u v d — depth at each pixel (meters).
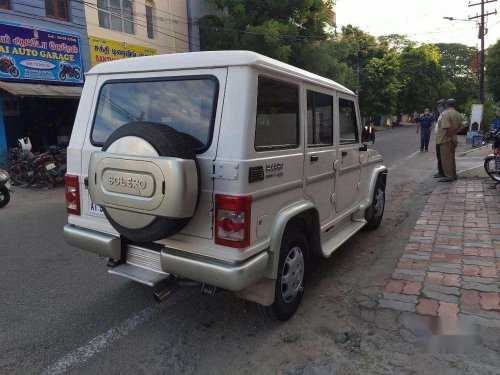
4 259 5.16
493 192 7.73
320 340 3.21
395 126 46.75
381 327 3.30
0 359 3.05
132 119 3.37
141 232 2.93
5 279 4.52
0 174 8.20
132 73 3.37
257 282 3.12
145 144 2.81
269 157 3.06
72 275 4.61
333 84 4.27
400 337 3.15
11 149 11.52
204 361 3.01
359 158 5.11
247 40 16.70
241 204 2.78
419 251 4.84
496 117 24.89
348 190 4.84
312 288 4.13
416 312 3.45
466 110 29.91
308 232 3.89
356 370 2.82
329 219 4.33
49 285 4.34
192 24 17.73
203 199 2.91
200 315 3.67
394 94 40.88
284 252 3.34
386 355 2.96
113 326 3.50
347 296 3.92
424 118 16.45
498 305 3.48
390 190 9.06
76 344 3.24
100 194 3.01
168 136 2.80
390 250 5.03
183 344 3.22
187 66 3.06
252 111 2.86
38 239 6.00
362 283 4.17
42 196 9.52
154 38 16.22
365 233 5.93
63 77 12.85
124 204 2.89
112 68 3.50
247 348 3.15
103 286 4.30
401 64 51.34
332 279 4.35
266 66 3.00
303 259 3.68
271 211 3.13
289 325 3.45
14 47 11.49
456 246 4.93
